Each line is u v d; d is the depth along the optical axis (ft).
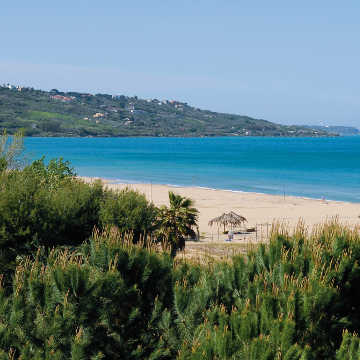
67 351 27.17
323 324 26.68
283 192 313.53
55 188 75.20
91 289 28.60
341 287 29.66
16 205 50.57
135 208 62.08
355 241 34.19
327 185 351.25
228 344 23.24
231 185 351.87
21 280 31.17
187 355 24.45
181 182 367.25
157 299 30.53
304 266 30.78
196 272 33.58
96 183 67.36
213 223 199.93
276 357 22.61
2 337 26.55
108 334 28.76
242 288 30.71
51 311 28.19
